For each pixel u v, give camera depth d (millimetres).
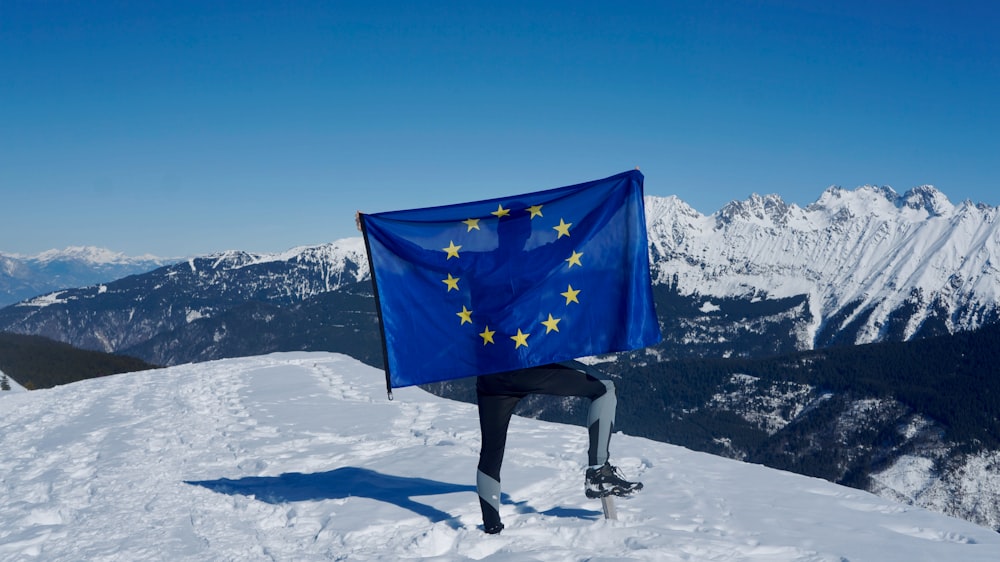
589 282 4848
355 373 17578
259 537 5023
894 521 4930
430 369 4910
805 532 4602
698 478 6281
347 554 4461
